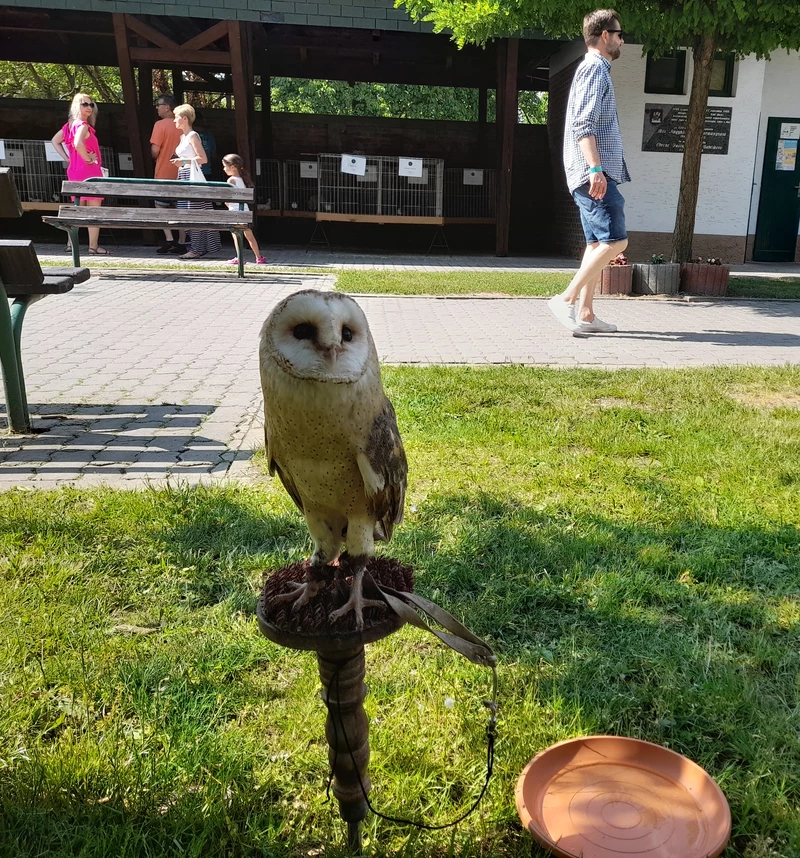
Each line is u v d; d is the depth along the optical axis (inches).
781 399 246.4
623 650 119.3
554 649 119.6
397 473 78.7
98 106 730.8
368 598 81.0
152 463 189.9
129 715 105.7
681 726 104.0
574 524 158.2
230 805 90.7
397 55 735.7
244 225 473.4
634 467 187.0
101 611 126.3
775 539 151.3
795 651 118.8
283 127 764.6
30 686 108.8
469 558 144.1
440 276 516.7
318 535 84.3
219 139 757.3
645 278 468.1
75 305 387.9
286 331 70.2
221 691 109.8
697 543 150.9
